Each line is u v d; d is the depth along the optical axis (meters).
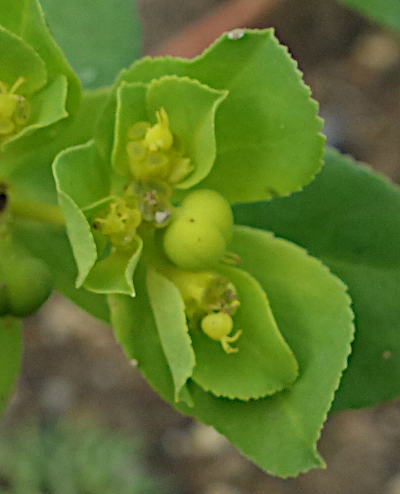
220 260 0.05
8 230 0.05
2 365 0.05
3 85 0.05
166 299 0.05
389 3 0.06
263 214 0.06
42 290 0.05
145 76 0.05
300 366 0.05
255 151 0.05
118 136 0.05
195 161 0.05
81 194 0.05
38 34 0.05
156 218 0.05
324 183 0.06
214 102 0.05
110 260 0.05
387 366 0.06
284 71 0.05
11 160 0.05
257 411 0.05
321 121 0.05
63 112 0.05
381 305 0.06
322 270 0.05
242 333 0.05
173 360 0.05
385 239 0.06
